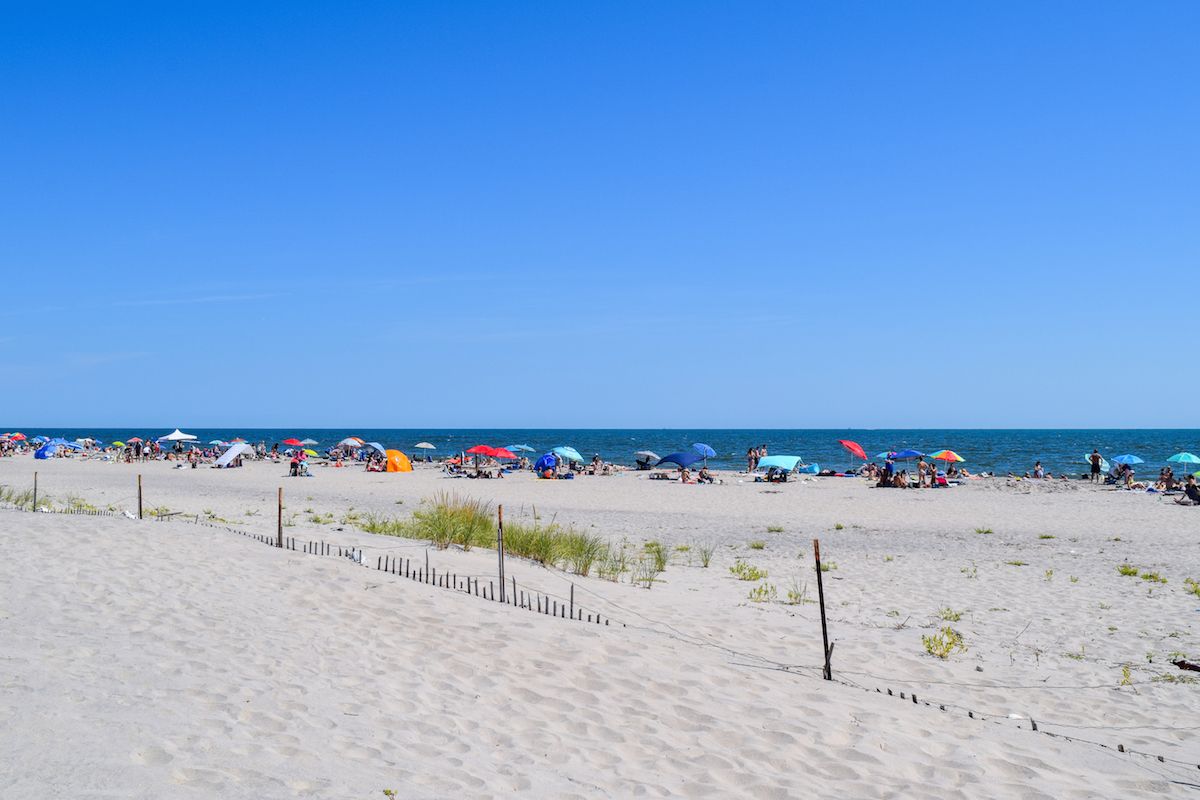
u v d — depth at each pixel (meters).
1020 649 10.27
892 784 5.72
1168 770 6.37
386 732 5.79
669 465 60.84
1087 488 36.44
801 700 7.47
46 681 5.81
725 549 19.64
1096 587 14.44
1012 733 7.06
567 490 35.75
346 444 55.75
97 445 79.25
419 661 7.61
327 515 23.06
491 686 7.14
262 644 7.56
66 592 8.73
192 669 6.59
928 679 8.84
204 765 4.71
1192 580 15.17
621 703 6.98
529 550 14.98
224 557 11.03
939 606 12.82
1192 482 29.91
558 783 5.24
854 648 9.96
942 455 37.88
